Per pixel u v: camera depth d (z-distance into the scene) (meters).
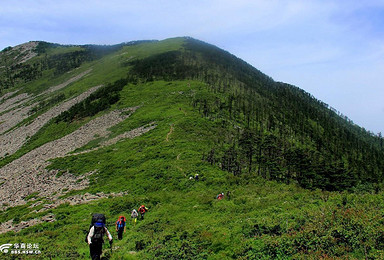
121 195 39.69
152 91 102.00
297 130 104.06
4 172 66.50
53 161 61.50
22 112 123.62
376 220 15.63
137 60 157.12
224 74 133.88
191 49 177.88
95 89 119.94
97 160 56.78
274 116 106.12
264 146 61.75
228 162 48.81
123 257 15.32
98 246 13.47
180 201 32.97
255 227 17.16
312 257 12.95
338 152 101.38
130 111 86.56
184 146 55.22
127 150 58.41
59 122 93.31
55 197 43.22
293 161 55.12
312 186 47.09
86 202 37.97
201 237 16.72
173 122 69.12
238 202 29.44
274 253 14.03
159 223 24.81
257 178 43.41
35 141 85.12
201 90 98.75
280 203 25.80
